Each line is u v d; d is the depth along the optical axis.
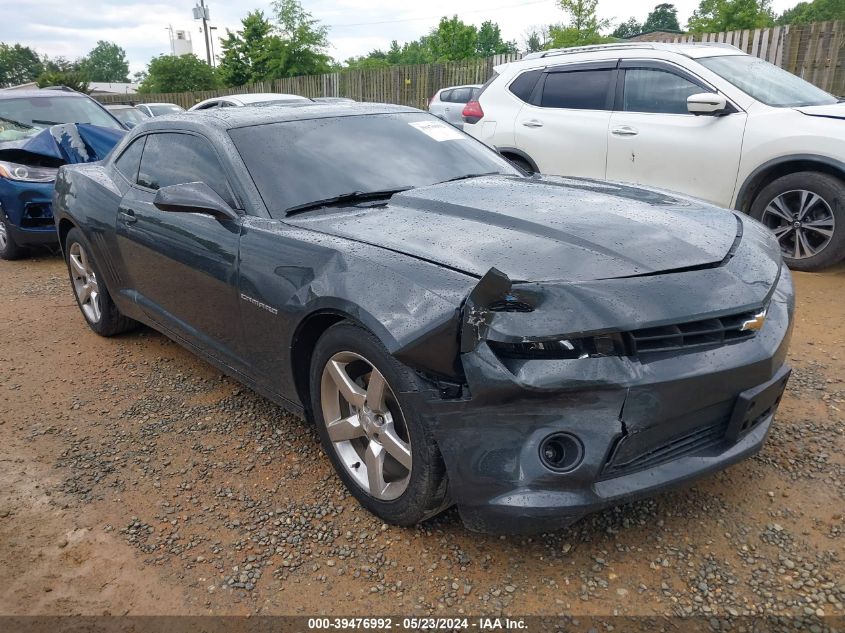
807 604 2.13
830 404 3.36
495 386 2.04
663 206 2.88
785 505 2.60
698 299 2.20
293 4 28.80
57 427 3.57
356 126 3.64
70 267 4.96
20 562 2.53
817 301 4.81
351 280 2.41
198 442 3.34
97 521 2.75
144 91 44.69
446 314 2.09
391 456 2.53
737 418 2.29
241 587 2.34
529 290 2.09
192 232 3.31
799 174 5.26
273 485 2.93
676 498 2.66
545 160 6.73
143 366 4.34
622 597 2.19
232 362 3.32
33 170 7.10
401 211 2.90
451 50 34.19
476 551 2.43
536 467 2.06
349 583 2.33
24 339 4.95
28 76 100.25
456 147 3.79
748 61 6.12
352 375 2.64
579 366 2.04
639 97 6.16
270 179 3.16
